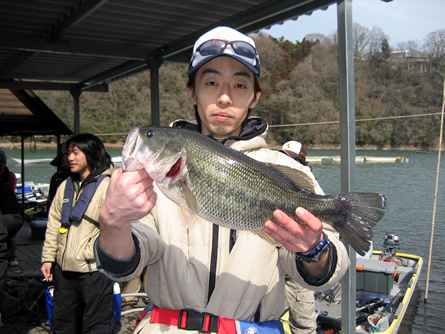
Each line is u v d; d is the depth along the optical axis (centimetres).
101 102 4538
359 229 167
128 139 149
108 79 901
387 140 4994
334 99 5041
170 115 4503
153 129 152
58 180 632
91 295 349
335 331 413
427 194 2180
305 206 170
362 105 5066
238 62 171
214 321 151
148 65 661
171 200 154
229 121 175
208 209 159
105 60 762
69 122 4466
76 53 582
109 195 131
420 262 827
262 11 459
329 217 170
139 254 148
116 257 143
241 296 156
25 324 441
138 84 4600
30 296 468
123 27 547
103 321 360
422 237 1404
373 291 639
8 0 447
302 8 423
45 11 485
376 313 550
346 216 169
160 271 163
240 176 163
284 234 140
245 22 489
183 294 156
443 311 811
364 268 642
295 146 466
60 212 369
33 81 997
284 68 5259
